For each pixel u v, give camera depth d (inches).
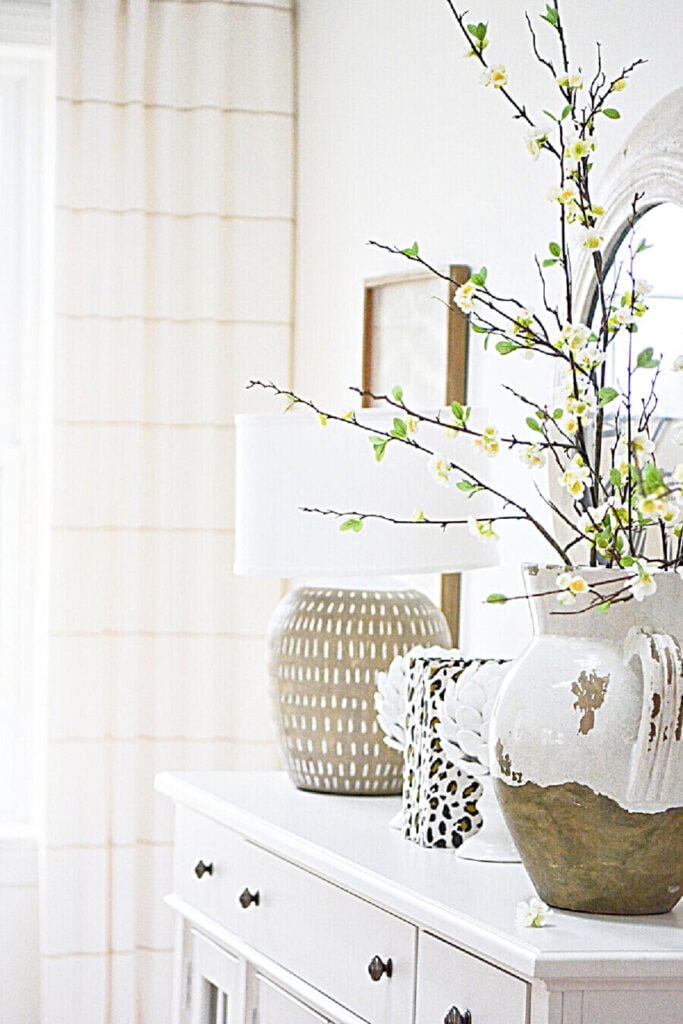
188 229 159.5
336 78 150.5
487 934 68.0
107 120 156.2
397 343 133.2
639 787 68.9
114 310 157.2
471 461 98.0
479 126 119.4
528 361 110.5
